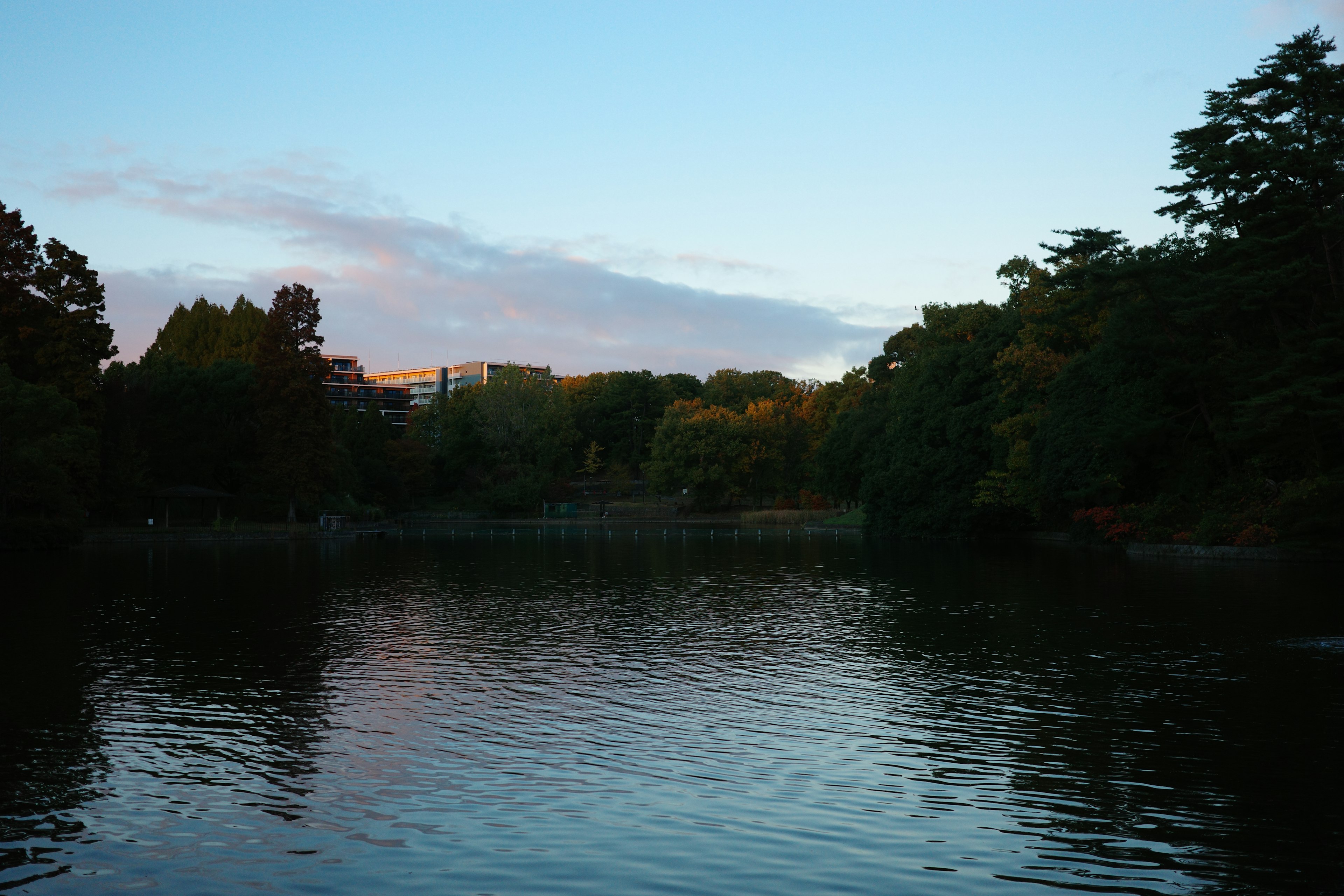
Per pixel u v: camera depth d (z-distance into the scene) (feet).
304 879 32.04
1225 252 166.50
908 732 50.39
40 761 45.21
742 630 86.84
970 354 245.45
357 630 86.07
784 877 32.30
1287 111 169.07
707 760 45.42
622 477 515.91
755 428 448.65
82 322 223.71
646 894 31.01
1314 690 59.41
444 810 38.55
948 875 32.40
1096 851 34.40
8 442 188.65
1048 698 58.08
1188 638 79.71
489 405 465.06
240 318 423.23
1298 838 35.45
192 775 43.06
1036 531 248.11
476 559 184.55
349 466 355.36
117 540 228.63
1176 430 181.88
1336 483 146.92
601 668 68.08
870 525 284.61
